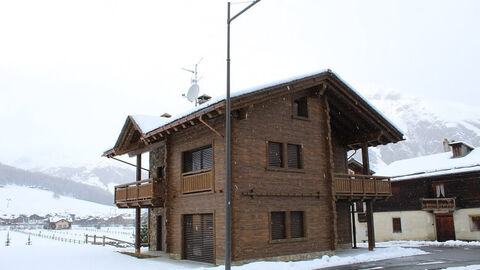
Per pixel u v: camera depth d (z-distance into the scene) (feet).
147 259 70.23
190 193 67.87
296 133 68.95
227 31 47.26
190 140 69.15
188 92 76.07
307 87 68.13
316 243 67.97
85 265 63.10
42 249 94.38
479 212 110.52
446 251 80.94
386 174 132.05
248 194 60.44
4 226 437.17
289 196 65.82
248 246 59.41
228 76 45.98
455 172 114.32
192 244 67.46
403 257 69.62
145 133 72.33
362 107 75.46
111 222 587.68
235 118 61.16
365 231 136.56
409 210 125.49
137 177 83.35
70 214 637.71
